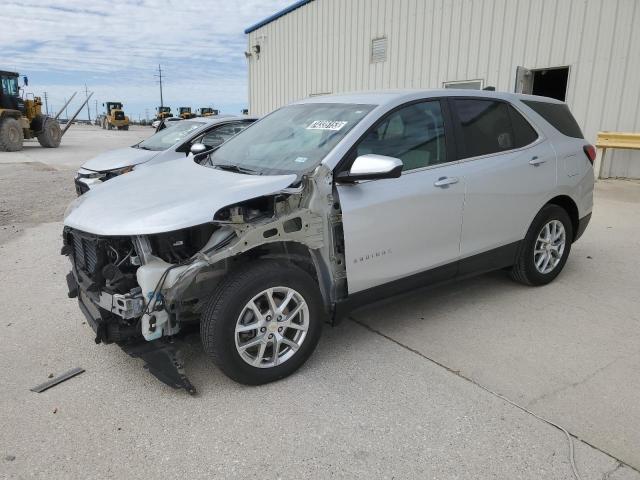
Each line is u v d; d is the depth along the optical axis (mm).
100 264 2996
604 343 3656
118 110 51969
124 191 3336
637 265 5340
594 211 7762
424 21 13414
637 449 2555
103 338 3012
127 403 2959
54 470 2424
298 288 3129
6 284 4934
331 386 3127
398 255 3529
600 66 10102
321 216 3160
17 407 2912
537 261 4645
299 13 18219
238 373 3002
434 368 3330
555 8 10617
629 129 9883
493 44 11859
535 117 4488
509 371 3287
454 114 3906
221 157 4012
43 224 7586
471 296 4531
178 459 2502
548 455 2514
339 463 2473
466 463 2467
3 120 20438
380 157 3066
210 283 3074
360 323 4012
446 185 3686
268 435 2676
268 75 20859
